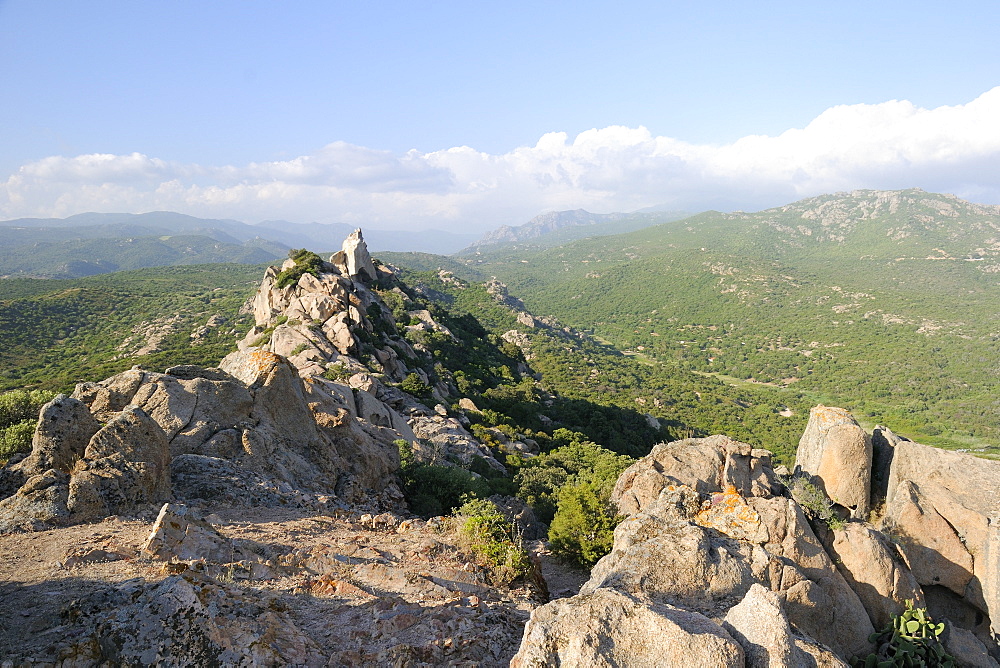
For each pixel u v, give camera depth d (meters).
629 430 93.19
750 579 11.63
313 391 28.94
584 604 7.85
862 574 14.69
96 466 14.43
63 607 7.94
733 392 173.50
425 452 37.91
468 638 9.37
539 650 7.33
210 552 11.65
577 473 48.25
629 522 13.27
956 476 17.34
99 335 160.12
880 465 19.23
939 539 16.30
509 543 16.30
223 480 17.89
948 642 13.50
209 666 6.88
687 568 11.31
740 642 8.14
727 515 14.39
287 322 72.00
